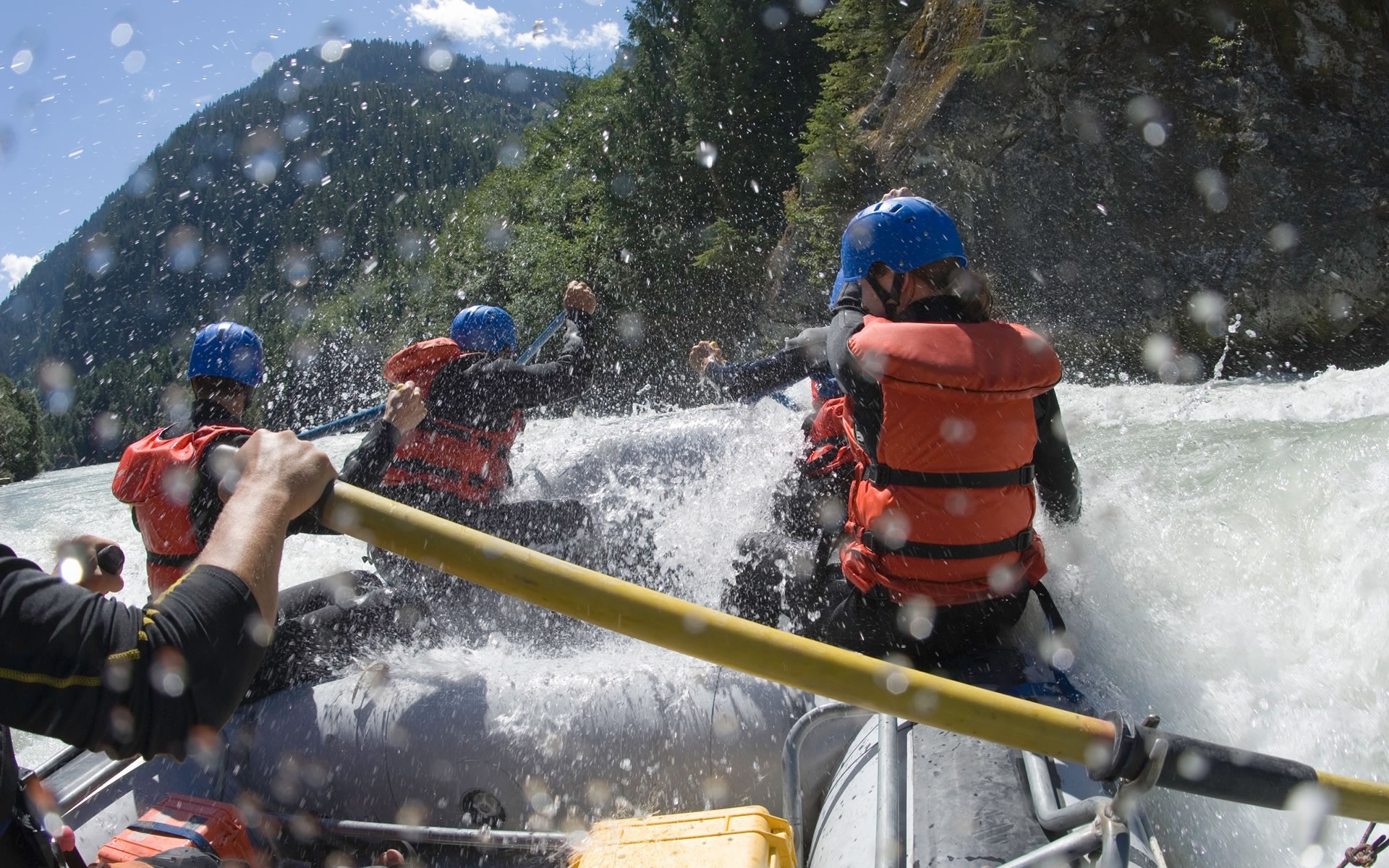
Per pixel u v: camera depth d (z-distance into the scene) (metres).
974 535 1.80
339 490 1.18
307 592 2.53
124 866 1.34
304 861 1.92
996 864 1.32
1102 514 2.56
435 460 2.81
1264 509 2.62
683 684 1.92
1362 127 10.52
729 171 20.14
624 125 22.08
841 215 14.55
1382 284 10.50
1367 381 5.13
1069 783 1.47
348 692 2.03
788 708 1.87
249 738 2.00
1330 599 2.17
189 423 2.32
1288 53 10.78
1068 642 2.05
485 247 26.45
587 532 2.88
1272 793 1.26
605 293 21.27
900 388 1.76
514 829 1.89
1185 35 11.30
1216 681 2.06
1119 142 11.72
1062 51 11.86
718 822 1.41
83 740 0.90
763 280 18.30
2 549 0.92
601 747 1.86
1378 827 1.69
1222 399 5.48
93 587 1.30
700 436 3.45
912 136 13.35
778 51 19.97
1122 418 5.17
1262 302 11.09
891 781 1.50
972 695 1.21
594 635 2.42
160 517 2.14
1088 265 12.14
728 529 2.89
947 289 1.91
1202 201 11.32
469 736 1.90
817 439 2.80
